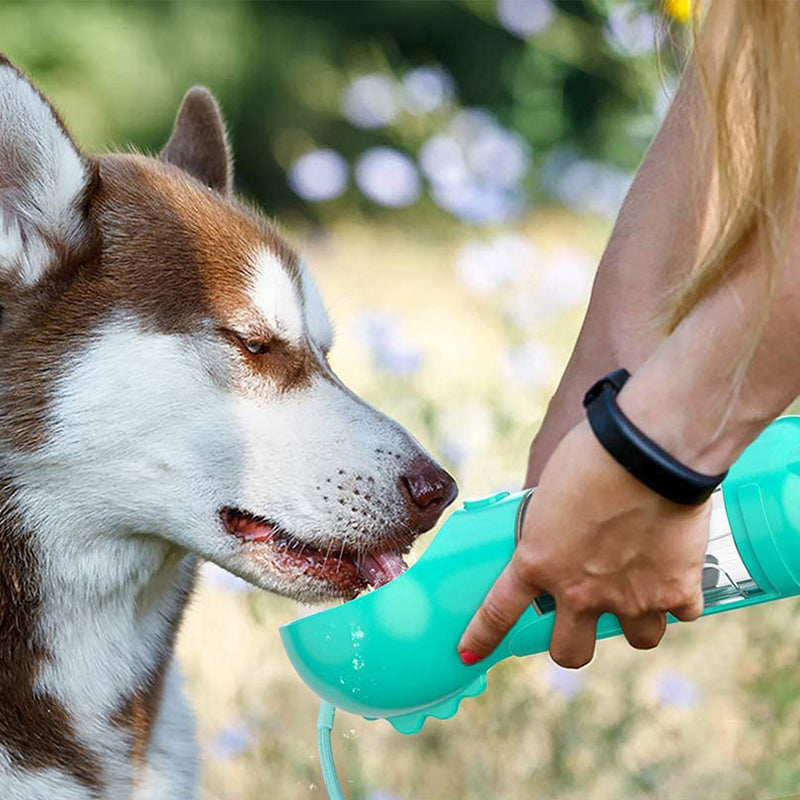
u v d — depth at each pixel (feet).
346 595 11.71
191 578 12.81
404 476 11.68
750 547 9.35
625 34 19.08
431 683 9.55
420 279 37.76
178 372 11.42
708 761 16.20
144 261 11.62
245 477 11.50
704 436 8.23
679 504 8.34
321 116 48.88
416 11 49.44
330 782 10.19
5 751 11.44
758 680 15.64
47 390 11.32
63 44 44.96
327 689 9.73
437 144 22.36
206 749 16.42
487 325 29.78
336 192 23.16
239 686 16.38
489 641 9.31
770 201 7.75
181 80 47.19
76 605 11.68
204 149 14.30
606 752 15.84
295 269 12.34
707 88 8.12
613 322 11.34
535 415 18.90
